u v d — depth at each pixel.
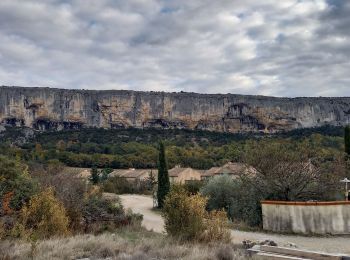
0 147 80.75
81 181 29.02
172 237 13.13
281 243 13.57
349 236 17.05
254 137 125.56
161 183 38.56
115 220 20.33
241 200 22.38
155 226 23.38
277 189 20.94
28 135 121.06
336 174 22.36
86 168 83.56
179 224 13.52
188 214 13.58
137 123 145.75
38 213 14.47
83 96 142.38
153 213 33.88
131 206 40.78
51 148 101.12
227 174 30.02
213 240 13.12
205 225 13.63
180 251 10.38
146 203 44.66
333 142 68.19
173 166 83.31
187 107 148.50
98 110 143.25
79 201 19.64
